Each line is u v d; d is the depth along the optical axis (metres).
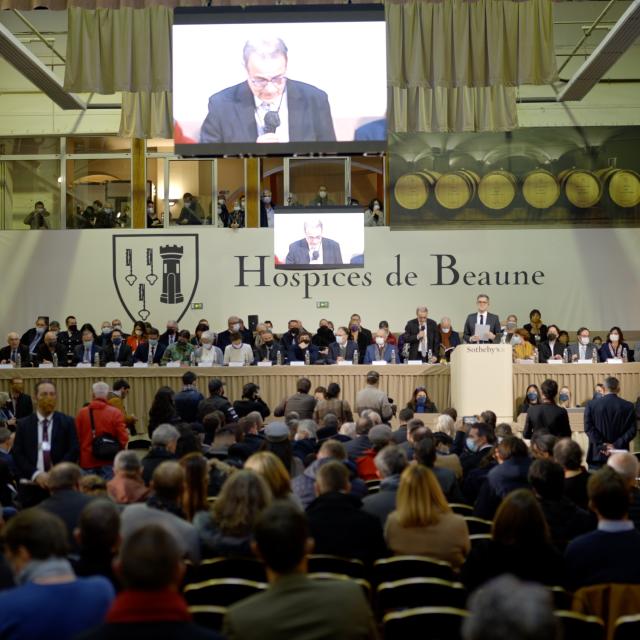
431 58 22.48
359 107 21.12
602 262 28.08
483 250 28.17
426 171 28.34
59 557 5.27
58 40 29.61
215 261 28.47
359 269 28.27
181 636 4.07
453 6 22.48
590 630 5.62
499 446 9.89
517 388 20.84
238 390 20.98
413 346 22.98
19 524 5.25
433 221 28.27
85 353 23.22
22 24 29.59
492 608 3.07
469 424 14.15
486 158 28.34
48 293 28.52
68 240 28.66
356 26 21.12
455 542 7.73
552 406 15.15
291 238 25.98
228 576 7.21
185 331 22.27
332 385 16.48
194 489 8.65
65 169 30.12
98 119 30.03
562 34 29.27
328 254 25.94
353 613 4.72
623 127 28.30
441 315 28.14
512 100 25.45
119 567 4.43
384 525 8.77
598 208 28.14
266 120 21.11
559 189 28.17
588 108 29.33
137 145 30.08
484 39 22.48
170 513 7.89
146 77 22.56
